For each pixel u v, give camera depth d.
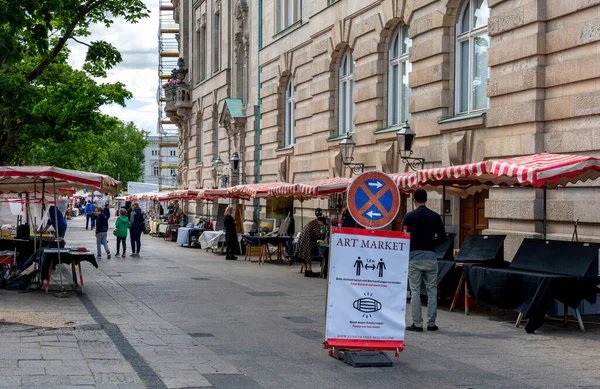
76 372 8.28
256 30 36.66
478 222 18.23
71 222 71.25
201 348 9.98
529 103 15.55
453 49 19.41
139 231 28.38
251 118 37.03
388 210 9.40
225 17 42.84
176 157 106.88
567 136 14.65
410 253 11.58
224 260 26.94
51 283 18.05
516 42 16.05
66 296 15.48
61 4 19.09
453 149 18.38
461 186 16.17
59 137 33.41
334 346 9.16
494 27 16.84
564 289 11.45
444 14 19.25
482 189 16.91
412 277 11.58
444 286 13.78
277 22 33.72
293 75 31.83
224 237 31.20
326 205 26.97
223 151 43.16
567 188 14.72
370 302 9.33
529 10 15.59
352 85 26.36
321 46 27.73
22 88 24.89
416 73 20.56
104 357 9.19
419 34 20.53
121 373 8.33
